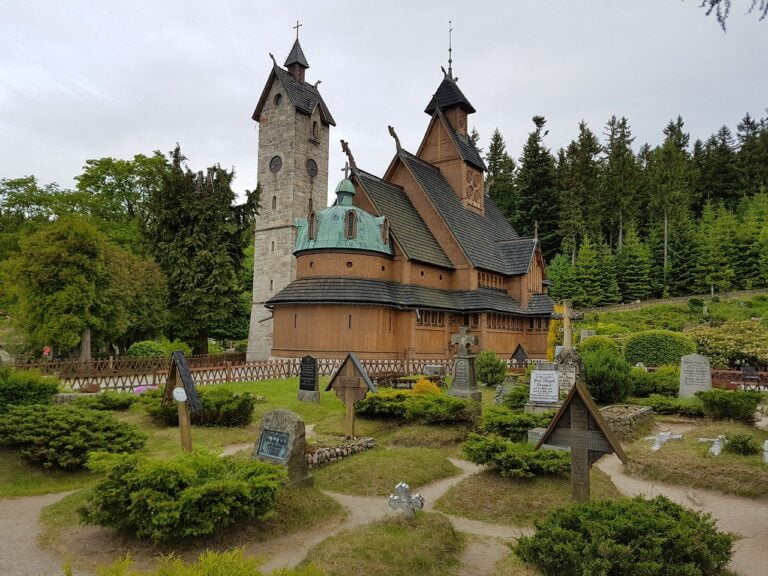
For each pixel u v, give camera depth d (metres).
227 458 11.45
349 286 40.41
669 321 70.62
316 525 11.23
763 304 75.50
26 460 15.16
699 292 86.06
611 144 113.25
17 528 11.12
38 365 27.59
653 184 98.62
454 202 56.22
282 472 10.98
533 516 11.79
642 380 28.80
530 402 22.42
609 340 44.47
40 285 32.75
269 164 61.50
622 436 19.39
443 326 46.25
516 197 101.19
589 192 98.94
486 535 11.06
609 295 86.75
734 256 85.25
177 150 50.03
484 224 60.12
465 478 14.03
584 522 7.93
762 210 93.25
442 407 20.23
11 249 51.66
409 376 34.22
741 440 16.45
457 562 9.66
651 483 15.53
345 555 8.91
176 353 13.69
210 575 5.62
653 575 6.91
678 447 17.56
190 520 9.66
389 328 41.41
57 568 9.12
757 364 40.41
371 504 12.98
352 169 46.34
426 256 46.22
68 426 15.21
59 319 32.22
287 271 58.72
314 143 63.12
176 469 10.05
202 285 48.41
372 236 42.66
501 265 55.22
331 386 19.30
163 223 48.53
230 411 20.02
